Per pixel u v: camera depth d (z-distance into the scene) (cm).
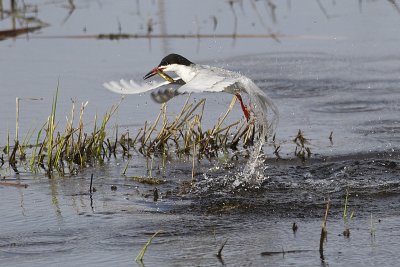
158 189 1185
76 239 998
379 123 1497
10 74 1798
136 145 1407
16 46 2031
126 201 1133
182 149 1377
